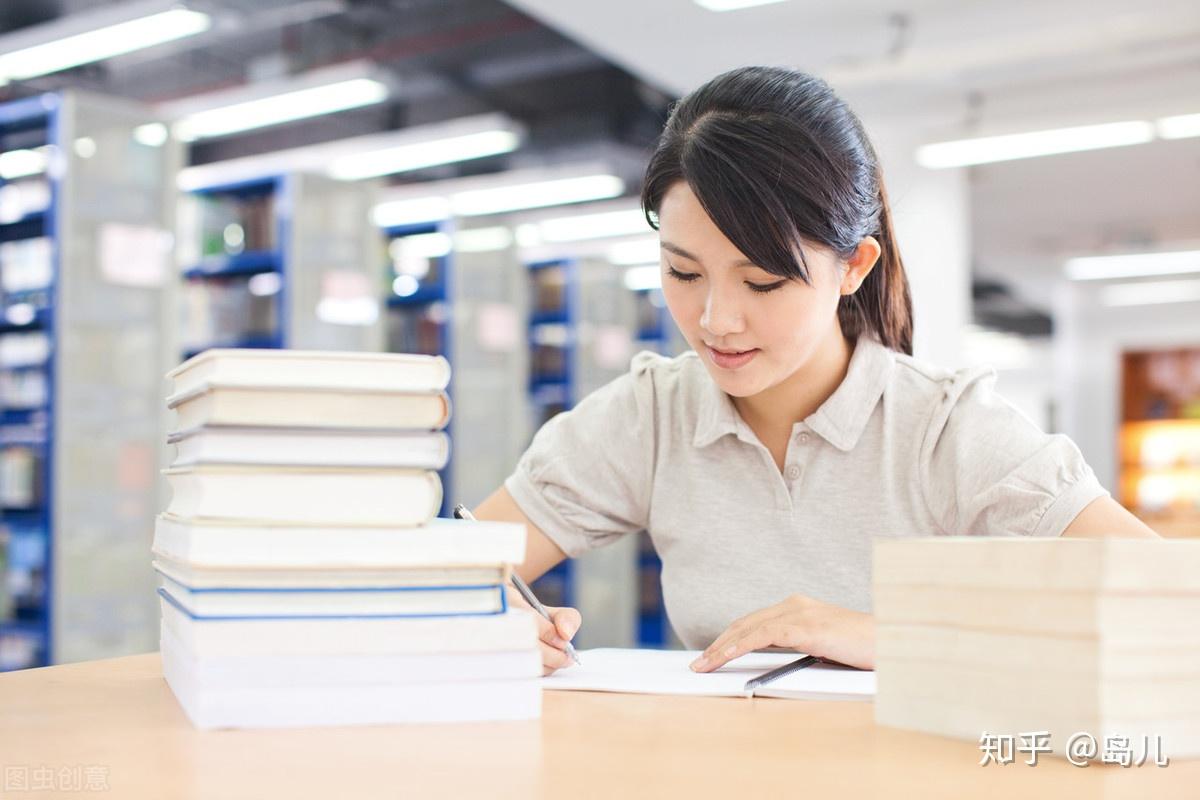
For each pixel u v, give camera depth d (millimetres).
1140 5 4996
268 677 719
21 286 4945
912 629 740
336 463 721
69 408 4613
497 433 6777
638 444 1385
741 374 1099
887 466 1280
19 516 4992
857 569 1285
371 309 5992
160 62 7293
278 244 5711
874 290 1288
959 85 6312
